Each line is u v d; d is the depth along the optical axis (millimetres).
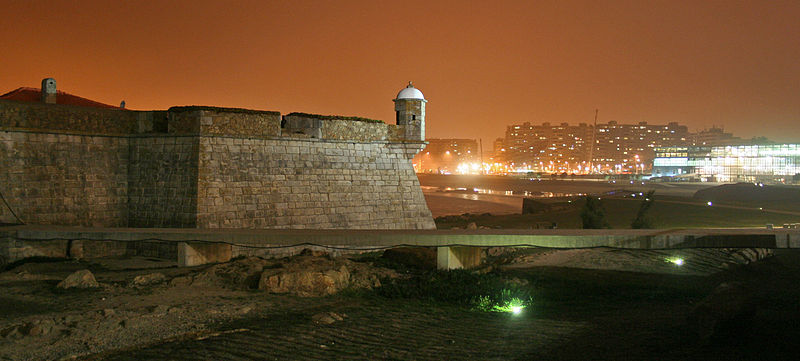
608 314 16031
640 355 11992
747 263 24891
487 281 19594
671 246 19188
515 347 12805
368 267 21703
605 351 12375
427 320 15133
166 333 13523
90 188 25531
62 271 21000
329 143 29156
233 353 12188
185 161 24922
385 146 31766
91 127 25766
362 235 20828
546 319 15414
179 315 14953
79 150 25391
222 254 22922
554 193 122625
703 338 12836
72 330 13469
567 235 19594
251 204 25750
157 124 26953
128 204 26438
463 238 20344
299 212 27297
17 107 23781
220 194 24906
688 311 16000
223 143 25406
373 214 30359
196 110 24859
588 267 22906
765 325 14031
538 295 18500
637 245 19250
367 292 18156
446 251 20781
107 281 18953
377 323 14695
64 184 24875
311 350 12461
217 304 16156
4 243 22047
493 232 20812
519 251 26312
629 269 22641
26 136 24047
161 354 12109
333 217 28578
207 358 11883
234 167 25547
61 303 16000
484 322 15031
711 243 19031
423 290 18453
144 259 24188
